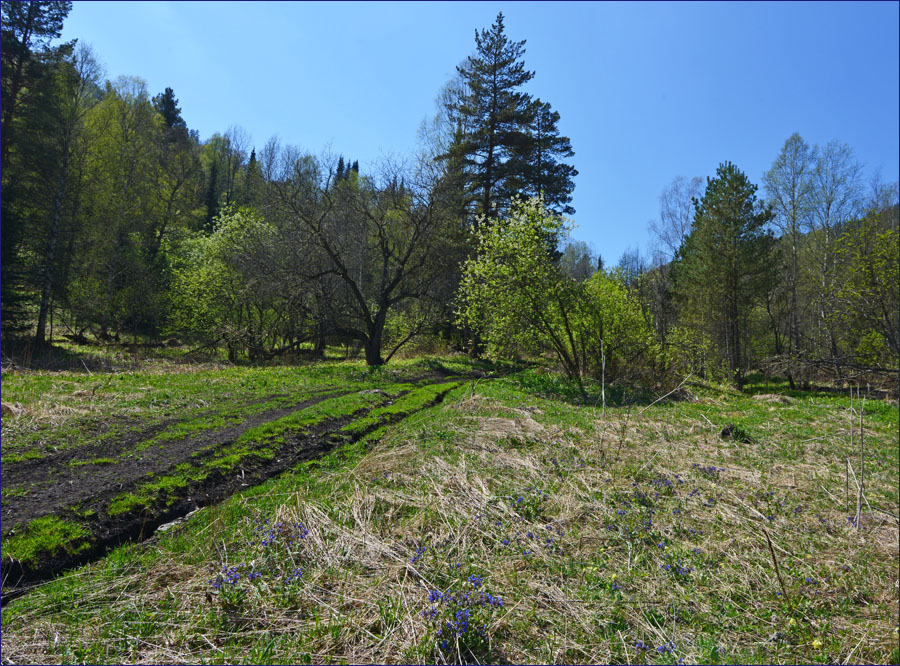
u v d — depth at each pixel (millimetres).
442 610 3902
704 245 29453
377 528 5480
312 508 5766
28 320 24719
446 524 5559
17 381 11969
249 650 3604
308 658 3520
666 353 20406
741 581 4797
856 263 17484
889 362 18875
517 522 5824
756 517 6457
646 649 3727
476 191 32094
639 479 7695
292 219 23172
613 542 5527
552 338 19312
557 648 3746
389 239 27203
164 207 41000
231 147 60281
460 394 16297
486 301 19406
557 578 4695
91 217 30672
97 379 13305
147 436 8375
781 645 3900
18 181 24922
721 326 30047
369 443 9547
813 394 23953
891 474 8867
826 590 4762
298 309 25047
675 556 5203
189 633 3748
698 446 10070
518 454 8477
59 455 7133
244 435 8711
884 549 5695
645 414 13453
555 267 19172
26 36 24547
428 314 27594
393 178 24266
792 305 31609
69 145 27656
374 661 3527
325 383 16328
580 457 8586
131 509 5703
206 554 4875
